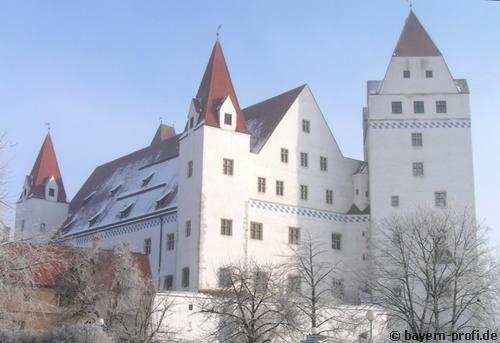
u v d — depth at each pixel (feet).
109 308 159.43
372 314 146.51
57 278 166.30
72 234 286.46
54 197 319.47
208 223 209.87
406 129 240.12
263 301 163.94
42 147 330.75
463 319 187.62
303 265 189.57
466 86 246.27
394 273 177.68
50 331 131.03
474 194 232.73
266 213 224.74
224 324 161.89
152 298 165.89
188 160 222.28
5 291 107.24
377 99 243.40
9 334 123.95
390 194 235.40
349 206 245.86
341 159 249.14
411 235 180.86
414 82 243.81
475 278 171.94
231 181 217.77
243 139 223.51
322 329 183.11
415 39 249.14
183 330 179.32
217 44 234.58
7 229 109.81
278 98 254.47
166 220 228.02
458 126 238.48
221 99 224.33
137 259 207.82
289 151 236.84
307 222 233.76
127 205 262.67
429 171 236.02
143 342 150.51
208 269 206.18
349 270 233.35
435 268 171.63
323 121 248.52
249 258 203.00
